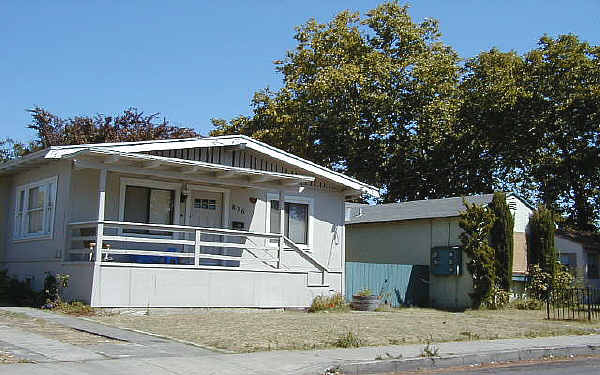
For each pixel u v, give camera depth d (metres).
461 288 24.06
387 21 39.09
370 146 38.31
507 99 36.44
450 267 24.17
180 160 17.25
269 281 18.66
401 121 38.19
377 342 12.34
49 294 16.86
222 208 20.66
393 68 36.72
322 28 40.00
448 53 39.69
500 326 16.34
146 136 38.69
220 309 17.59
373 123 37.75
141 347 10.73
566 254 29.75
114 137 37.88
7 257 21.05
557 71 36.75
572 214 40.31
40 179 19.47
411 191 41.44
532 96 36.50
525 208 25.38
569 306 21.97
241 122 40.22
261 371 9.06
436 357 10.72
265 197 21.58
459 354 11.11
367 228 28.39
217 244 17.86
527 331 15.29
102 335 11.93
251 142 19.98
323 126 37.16
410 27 39.06
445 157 39.31
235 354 10.35
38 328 12.62
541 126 37.47
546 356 12.27
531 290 24.30
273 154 20.56
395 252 26.95
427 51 39.34
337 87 36.38
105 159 16.67
